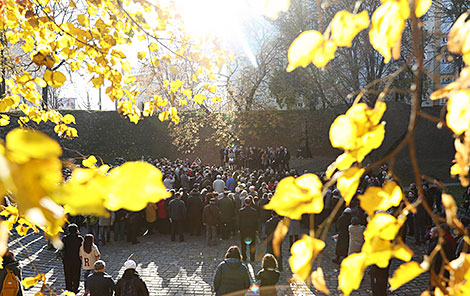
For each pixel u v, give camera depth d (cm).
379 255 78
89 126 2794
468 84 72
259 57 1995
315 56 76
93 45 231
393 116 1769
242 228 904
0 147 49
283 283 756
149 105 287
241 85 2045
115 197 57
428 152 2259
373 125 75
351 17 76
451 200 78
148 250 1026
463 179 75
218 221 1075
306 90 1977
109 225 1073
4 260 383
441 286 80
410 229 1073
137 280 532
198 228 1159
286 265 876
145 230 1194
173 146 2848
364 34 1363
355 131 75
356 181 76
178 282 822
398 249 78
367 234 79
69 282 722
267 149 2294
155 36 252
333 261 885
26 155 48
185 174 1612
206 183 1387
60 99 2773
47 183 51
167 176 1386
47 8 239
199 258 965
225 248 1038
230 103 1923
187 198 1198
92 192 55
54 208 51
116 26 247
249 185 1316
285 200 72
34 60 228
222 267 528
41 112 319
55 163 50
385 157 77
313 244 72
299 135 2609
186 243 1087
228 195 1115
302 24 1722
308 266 72
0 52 302
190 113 2041
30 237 1094
